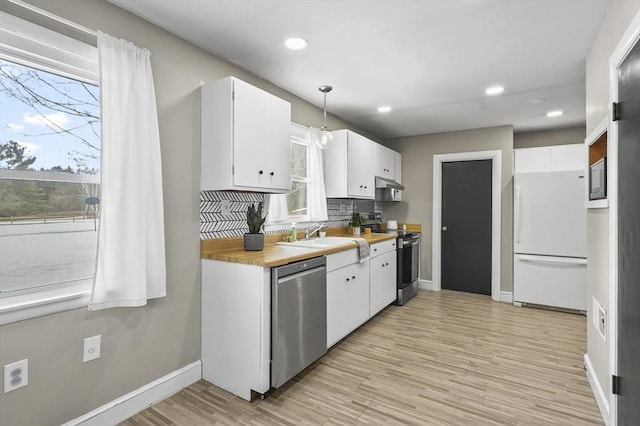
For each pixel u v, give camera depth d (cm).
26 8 147
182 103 218
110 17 179
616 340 166
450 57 246
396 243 407
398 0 179
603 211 194
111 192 172
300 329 222
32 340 151
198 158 229
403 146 505
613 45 173
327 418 186
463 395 209
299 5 184
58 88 167
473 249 463
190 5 183
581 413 191
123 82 177
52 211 165
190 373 221
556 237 384
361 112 380
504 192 433
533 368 245
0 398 142
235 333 211
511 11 189
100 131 168
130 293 177
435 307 400
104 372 177
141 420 184
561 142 459
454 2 180
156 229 193
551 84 297
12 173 151
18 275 154
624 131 155
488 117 400
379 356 265
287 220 318
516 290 407
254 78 277
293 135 325
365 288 326
